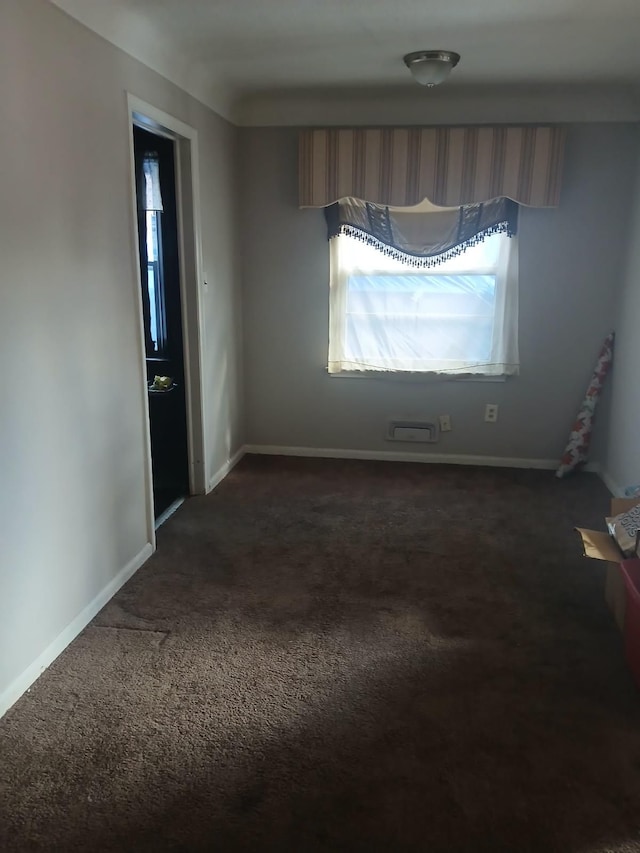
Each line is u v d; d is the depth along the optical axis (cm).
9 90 184
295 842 154
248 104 392
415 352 418
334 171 385
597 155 378
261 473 411
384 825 159
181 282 345
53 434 215
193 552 301
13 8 184
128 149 257
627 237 380
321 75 336
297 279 420
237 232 414
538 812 163
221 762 177
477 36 276
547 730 190
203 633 237
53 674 213
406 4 242
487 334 409
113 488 259
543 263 396
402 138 375
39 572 211
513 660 222
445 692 206
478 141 371
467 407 424
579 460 404
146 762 177
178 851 152
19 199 191
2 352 187
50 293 209
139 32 260
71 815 161
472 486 390
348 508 354
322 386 436
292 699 202
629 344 367
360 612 251
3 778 171
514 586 272
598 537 253
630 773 175
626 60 307
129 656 223
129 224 261
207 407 371
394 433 434
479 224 387
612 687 209
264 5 243
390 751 182
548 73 328
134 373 272
